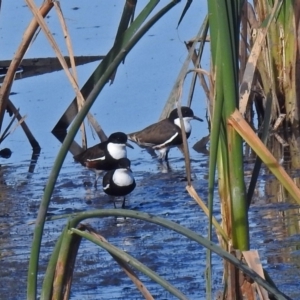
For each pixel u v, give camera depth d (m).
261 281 5.62
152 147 18.03
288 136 17.83
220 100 5.89
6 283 9.98
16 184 15.43
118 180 13.90
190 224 12.26
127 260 5.66
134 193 14.60
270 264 10.10
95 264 10.55
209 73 6.42
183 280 9.70
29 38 9.26
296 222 11.94
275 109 18.42
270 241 11.08
